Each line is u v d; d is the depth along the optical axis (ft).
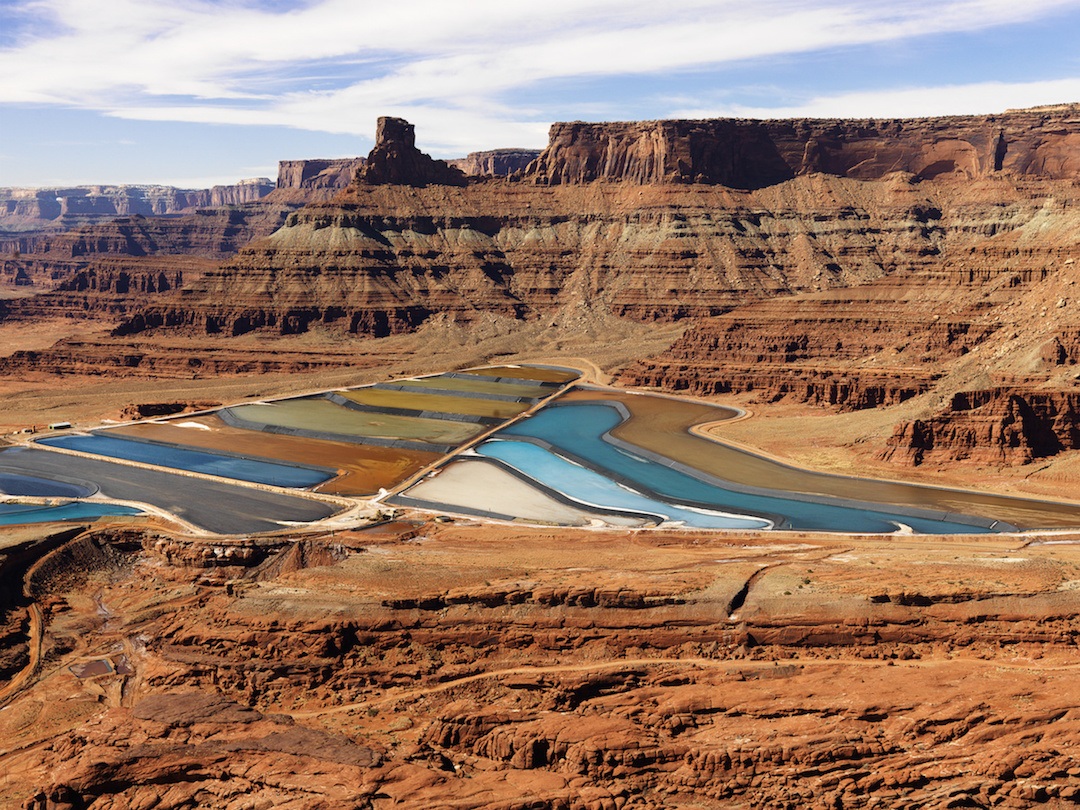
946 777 256.73
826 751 262.67
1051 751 259.39
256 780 257.55
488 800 249.96
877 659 323.57
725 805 256.11
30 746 324.39
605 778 265.95
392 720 309.83
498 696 317.01
